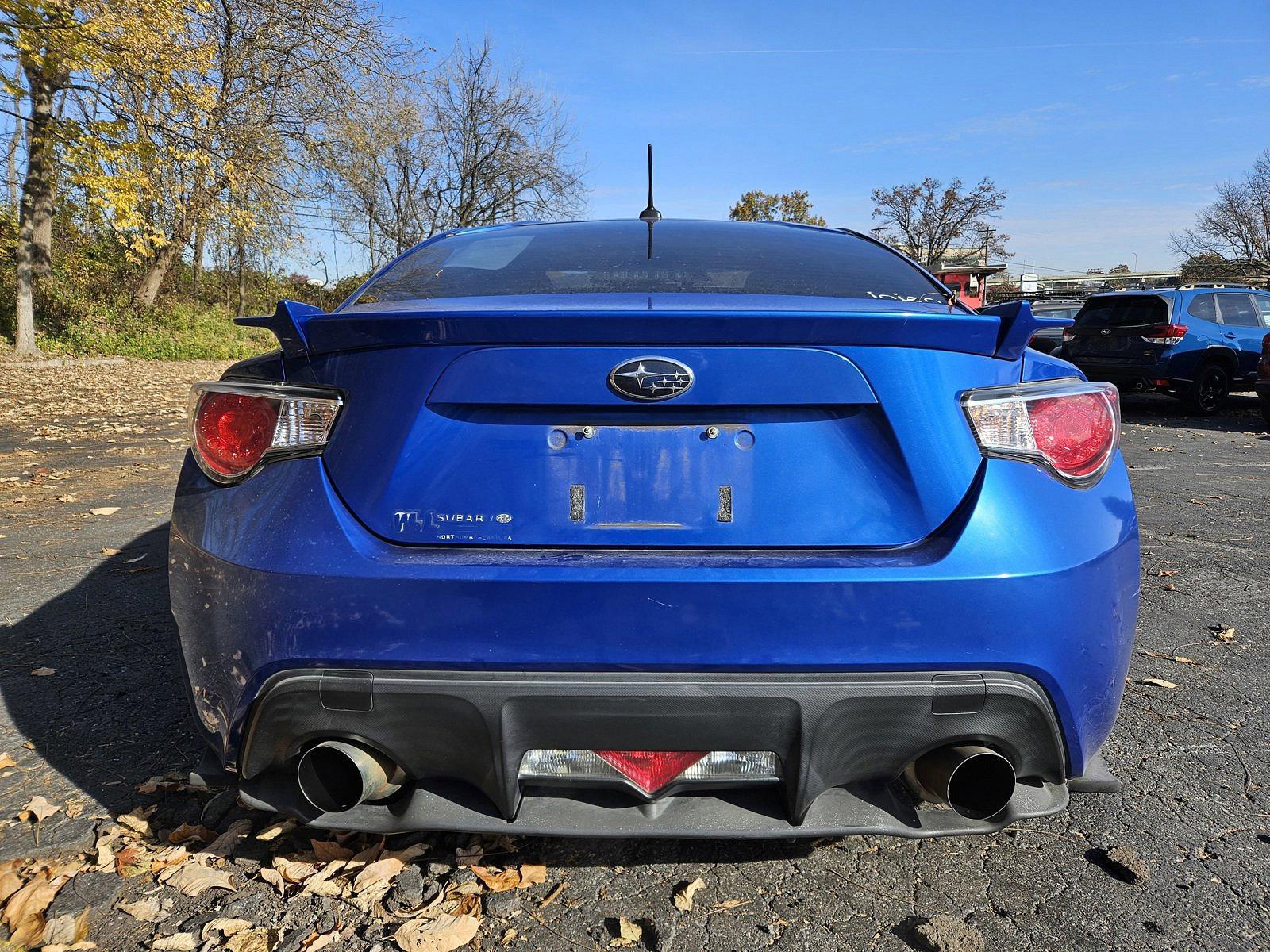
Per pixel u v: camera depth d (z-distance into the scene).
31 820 2.16
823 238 2.68
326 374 1.72
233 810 2.21
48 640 3.33
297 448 1.71
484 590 1.57
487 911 1.85
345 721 1.62
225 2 20.69
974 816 1.70
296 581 1.61
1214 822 2.18
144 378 16.55
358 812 1.75
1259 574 4.34
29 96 13.79
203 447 1.80
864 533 1.64
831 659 1.57
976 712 1.60
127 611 3.66
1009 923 1.81
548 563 1.60
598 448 1.66
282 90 21.89
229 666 1.68
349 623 1.59
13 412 11.00
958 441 1.65
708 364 1.63
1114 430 1.78
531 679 1.58
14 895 1.87
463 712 1.59
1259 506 5.90
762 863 2.01
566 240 2.57
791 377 1.64
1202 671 3.14
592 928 1.80
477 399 1.65
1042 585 1.60
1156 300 11.97
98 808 2.21
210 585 1.71
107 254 27.19
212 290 33.50
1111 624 1.70
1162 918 1.82
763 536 1.64
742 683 1.57
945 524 1.64
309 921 1.81
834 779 1.65
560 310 1.62
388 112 24.14
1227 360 12.00
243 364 1.86
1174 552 4.74
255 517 1.69
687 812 1.69
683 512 1.65
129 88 14.36
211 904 1.86
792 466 1.65
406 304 2.07
